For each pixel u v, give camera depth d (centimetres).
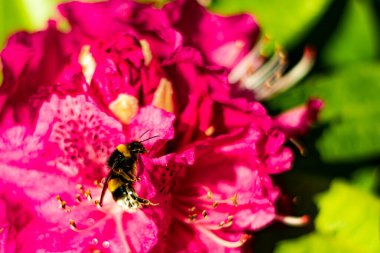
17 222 26
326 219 31
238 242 27
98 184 27
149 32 26
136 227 26
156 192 26
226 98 26
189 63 26
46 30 26
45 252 26
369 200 31
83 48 26
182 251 27
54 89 25
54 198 26
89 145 26
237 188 28
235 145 27
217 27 29
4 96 25
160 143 26
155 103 26
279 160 27
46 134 26
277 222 30
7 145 26
